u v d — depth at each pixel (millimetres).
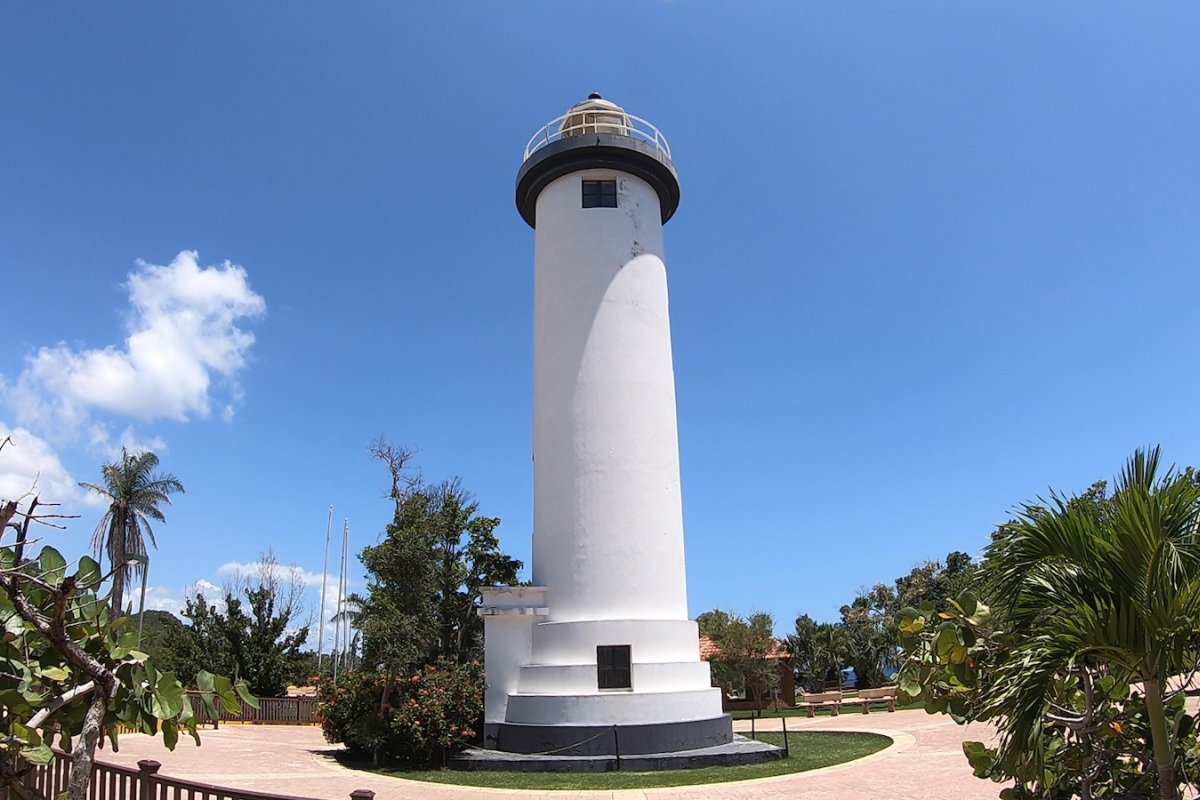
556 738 20078
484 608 22672
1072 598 6711
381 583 23453
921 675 8000
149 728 6906
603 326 24266
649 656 21578
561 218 25516
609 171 25781
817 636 53969
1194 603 6297
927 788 15297
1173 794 6812
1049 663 6500
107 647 6793
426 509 26328
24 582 6641
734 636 40844
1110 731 7715
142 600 50125
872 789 15320
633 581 22516
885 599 61188
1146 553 6352
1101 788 7828
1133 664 6695
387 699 20594
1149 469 6922
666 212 27766
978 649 7500
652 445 23766
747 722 35000
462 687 20922
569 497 23250
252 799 7691
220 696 7391
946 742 22391
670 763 18844
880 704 41594
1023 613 7133
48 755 6117
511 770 19016
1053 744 7746
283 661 41625
